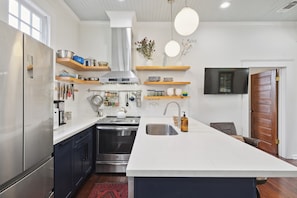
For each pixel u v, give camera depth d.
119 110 4.05
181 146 1.61
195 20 2.09
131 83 4.03
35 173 1.61
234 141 1.80
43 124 1.72
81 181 2.79
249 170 1.09
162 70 4.17
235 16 3.87
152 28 4.16
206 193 1.17
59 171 2.09
